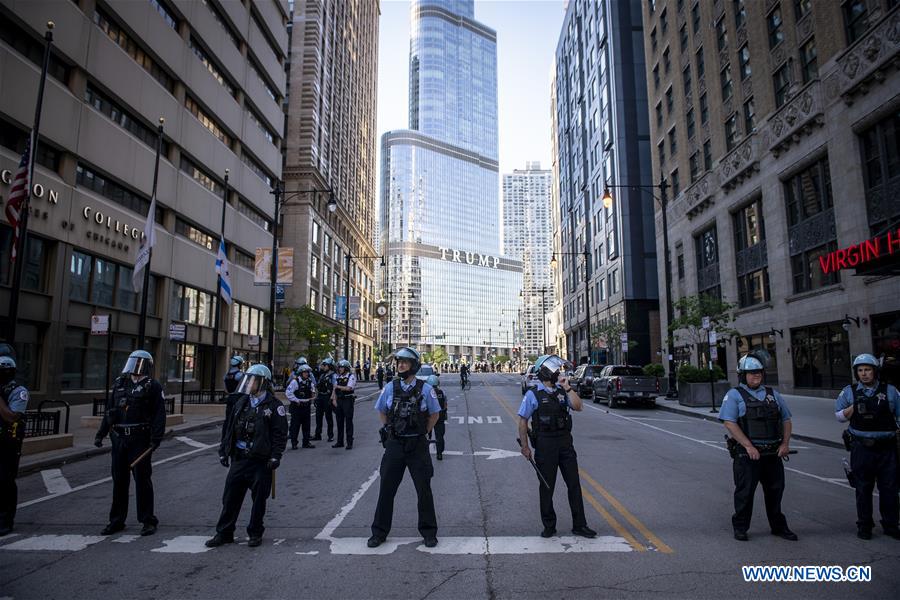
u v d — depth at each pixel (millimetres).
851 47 21031
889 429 5688
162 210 29281
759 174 28109
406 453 5625
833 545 5477
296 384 12344
